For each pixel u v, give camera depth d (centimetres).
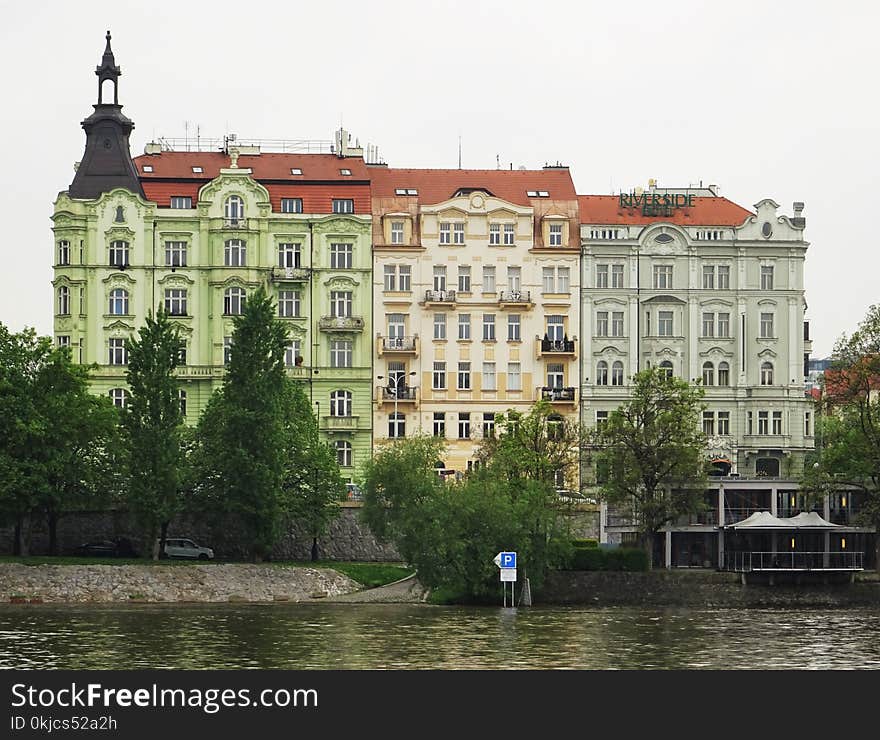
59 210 17500
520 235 17938
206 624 12062
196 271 17600
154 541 14662
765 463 17912
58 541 15325
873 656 10762
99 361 17462
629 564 14675
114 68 17875
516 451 15262
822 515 16200
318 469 15188
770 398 17888
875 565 15500
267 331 14950
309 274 17688
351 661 10119
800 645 11300
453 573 13700
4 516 14450
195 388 17500
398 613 13050
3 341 14588
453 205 17912
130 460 14525
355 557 15812
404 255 17838
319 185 17925
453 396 17788
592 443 15912
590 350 17888
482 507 13862
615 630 12062
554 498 14562
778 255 18025
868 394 15612
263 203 17662
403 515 14125
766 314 18025
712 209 18300
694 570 14912
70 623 12069
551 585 14512
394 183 18250
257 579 14212
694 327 17925
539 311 17912
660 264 17962
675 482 15175
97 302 17488
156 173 17812
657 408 15375
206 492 14988
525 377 17875
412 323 17825
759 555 15188
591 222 18062
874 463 15200
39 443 14288
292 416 15275
